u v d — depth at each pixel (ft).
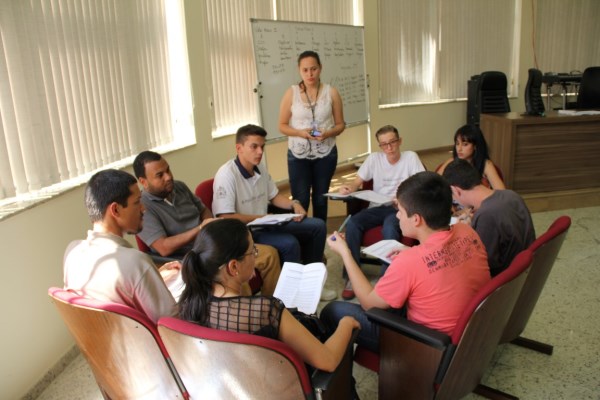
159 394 4.46
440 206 4.75
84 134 8.58
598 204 13.91
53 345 7.02
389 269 4.93
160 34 11.90
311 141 10.59
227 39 14.61
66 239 7.53
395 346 4.88
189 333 3.54
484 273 4.92
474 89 22.34
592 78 17.43
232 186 8.39
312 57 10.28
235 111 15.35
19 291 6.33
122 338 4.12
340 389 4.48
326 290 9.26
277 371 3.54
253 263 4.17
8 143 6.61
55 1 7.80
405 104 22.03
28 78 7.00
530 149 13.47
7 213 6.15
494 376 6.44
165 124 12.27
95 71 9.02
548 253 5.31
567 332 7.45
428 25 21.98
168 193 7.35
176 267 6.37
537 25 24.06
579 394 6.00
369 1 19.56
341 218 12.47
